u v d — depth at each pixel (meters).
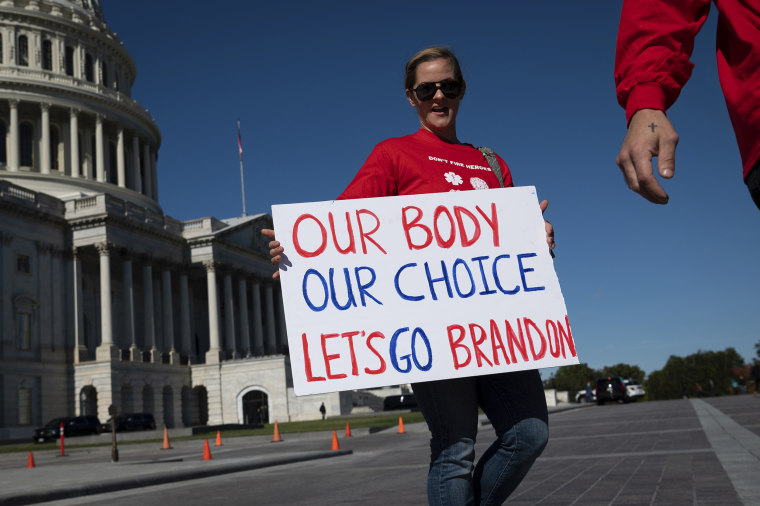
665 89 2.18
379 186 4.16
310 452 22.05
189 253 82.94
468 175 4.30
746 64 2.09
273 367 77.56
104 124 93.81
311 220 4.05
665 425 22.12
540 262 4.16
